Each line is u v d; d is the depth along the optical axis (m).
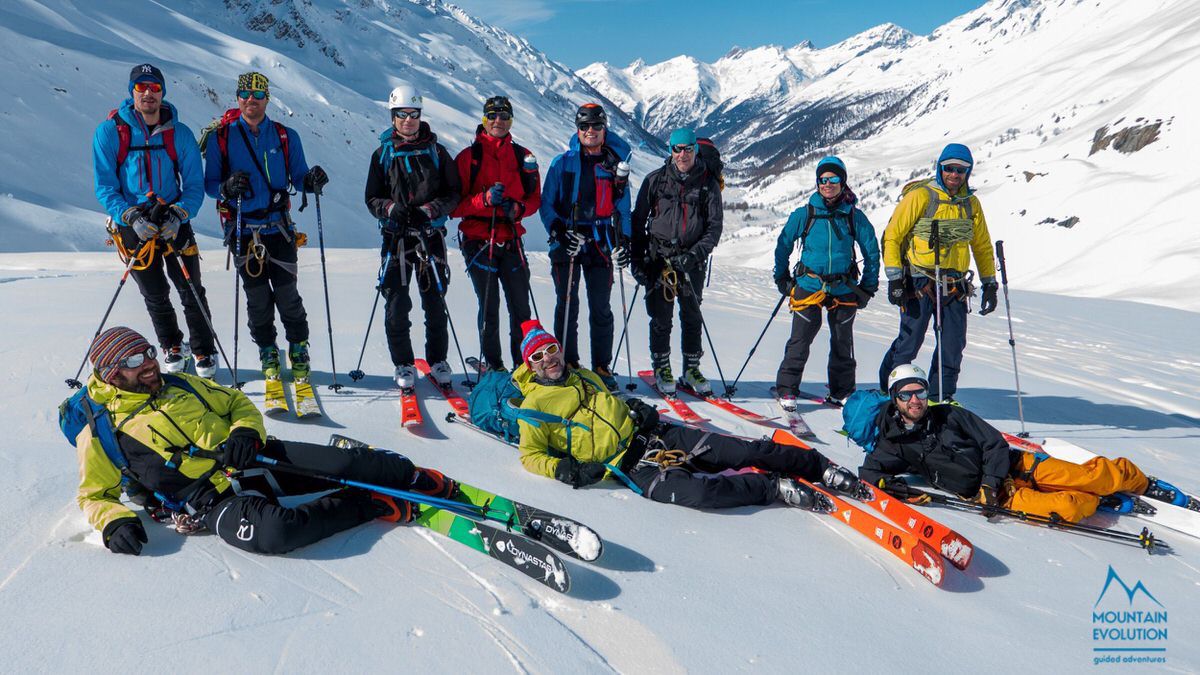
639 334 8.93
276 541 3.33
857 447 5.56
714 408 6.18
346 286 11.27
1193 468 5.64
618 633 3.04
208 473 3.59
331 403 5.42
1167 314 18.81
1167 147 54.47
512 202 5.57
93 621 2.89
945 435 4.57
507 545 3.39
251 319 5.44
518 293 5.82
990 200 60.69
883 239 5.94
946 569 3.84
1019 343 12.13
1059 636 3.35
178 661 2.71
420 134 5.36
